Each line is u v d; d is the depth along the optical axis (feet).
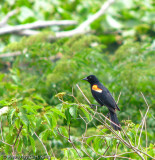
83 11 76.23
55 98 37.40
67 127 31.22
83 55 41.78
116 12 76.43
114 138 21.85
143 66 41.19
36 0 75.10
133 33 73.05
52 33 48.73
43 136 21.52
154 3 80.33
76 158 21.30
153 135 34.63
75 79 38.37
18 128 19.93
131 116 36.27
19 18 69.87
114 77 40.19
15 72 41.50
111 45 73.41
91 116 20.86
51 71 41.91
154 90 39.14
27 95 36.68
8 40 65.92
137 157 22.86
